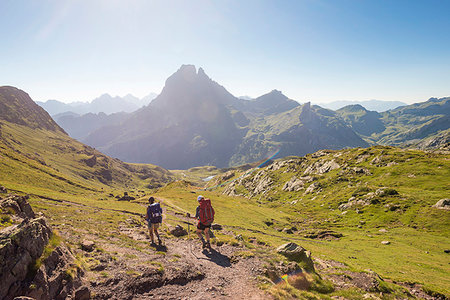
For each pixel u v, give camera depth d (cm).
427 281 2942
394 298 1514
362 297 1419
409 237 5650
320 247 4875
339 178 12356
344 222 7775
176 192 12438
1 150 15675
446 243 5081
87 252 1327
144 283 1005
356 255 4322
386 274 3172
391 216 7119
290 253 1642
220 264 1373
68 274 900
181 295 974
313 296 1199
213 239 1842
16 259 759
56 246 982
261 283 1141
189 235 2138
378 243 5397
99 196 16062
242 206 9800
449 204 6544
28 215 1551
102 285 956
